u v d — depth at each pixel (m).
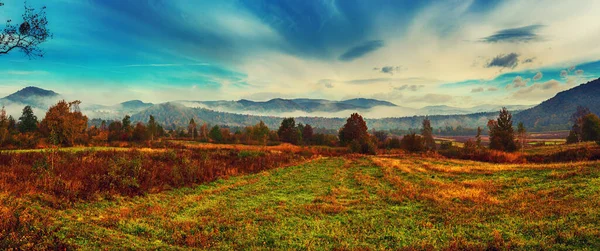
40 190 16.09
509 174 26.41
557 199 16.05
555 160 43.22
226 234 12.74
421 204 17.31
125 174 21.47
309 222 14.54
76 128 52.56
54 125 48.38
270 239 12.22
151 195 19.34
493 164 38.75
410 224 13.73
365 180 26.50
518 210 14.59
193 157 37.03
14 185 15.99
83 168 21.88
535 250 9.80
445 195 19.14
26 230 9.91
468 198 18.09
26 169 19.81
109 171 21.14
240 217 15.43
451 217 14.37
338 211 16.55
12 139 53.78
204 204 18.16
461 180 25.69
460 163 40.22
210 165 30.20
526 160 44.91
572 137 87.62
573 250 9.49
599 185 17.28
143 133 96.12
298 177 29.36
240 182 25.77
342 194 21.31
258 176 29.53
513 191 19.50
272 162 38.84
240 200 19.50
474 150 53.75
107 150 38.50
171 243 11.55
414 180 26.00
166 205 17.45
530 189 19.30
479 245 10.55
